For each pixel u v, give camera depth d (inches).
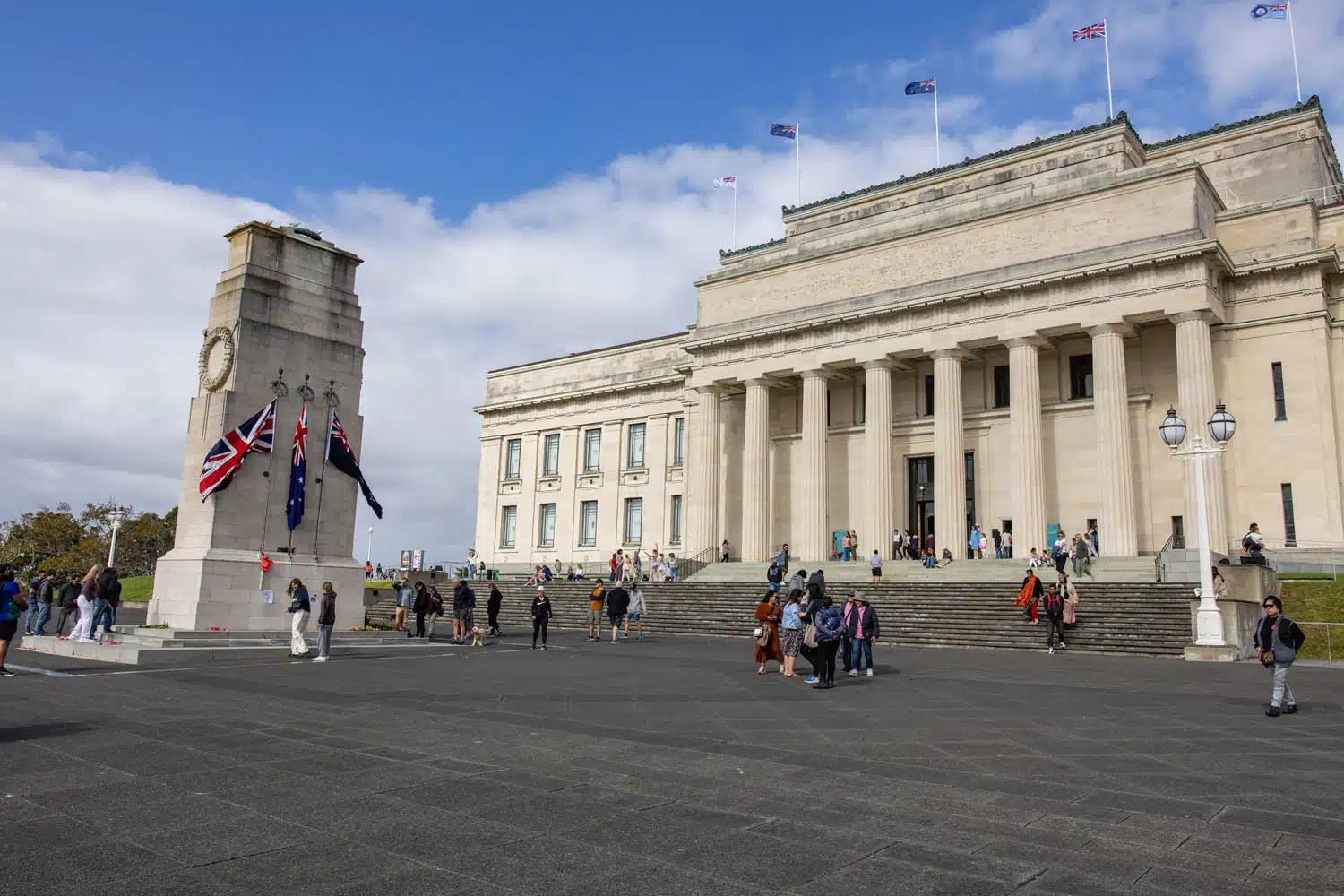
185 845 297.6
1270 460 1649.9
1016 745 487.8
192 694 680.4
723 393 2310.5
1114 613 1240.8
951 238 1953.7
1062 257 1761.8
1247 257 1748.3
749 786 385.1
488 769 417.4
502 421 3021.7
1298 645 603.8
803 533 2026.3
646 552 2583.7
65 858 283.0
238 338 1195.9
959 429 1857.8
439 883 261.3
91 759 436.5
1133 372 1820.9
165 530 3740.2
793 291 2164.1
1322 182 1947.6
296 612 1007.0
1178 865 279.3
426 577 2162.9
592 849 293.3
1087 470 1834.4
